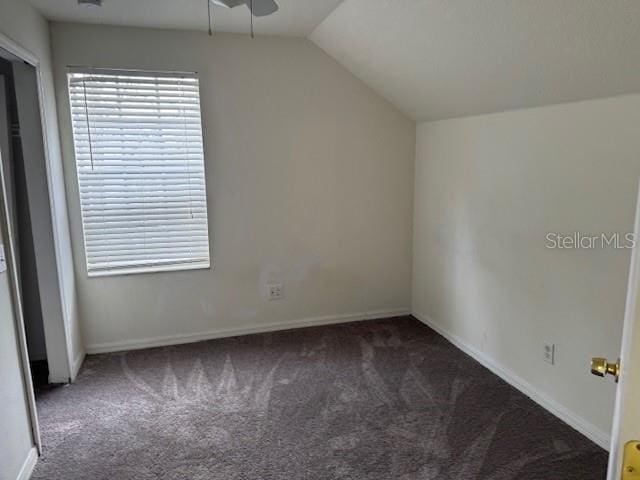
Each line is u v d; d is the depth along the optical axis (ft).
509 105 8.50
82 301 10.46
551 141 7.72
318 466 6.81
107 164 10.16
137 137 10.25
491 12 6.33
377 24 8.49
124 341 10.89
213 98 10.55
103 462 6.93
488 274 9.64
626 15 5.03
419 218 12.31
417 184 12.28
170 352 10.77
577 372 7.50
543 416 7.97
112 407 8.41
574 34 5.78
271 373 9.69
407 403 8.46
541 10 5.73
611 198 6.69
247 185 11.15
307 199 11.68
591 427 7.29
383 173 12.14
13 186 9.62
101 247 10.44
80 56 9.61
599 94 6.67
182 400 8.64
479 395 8.71
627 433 2.17
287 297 12.01
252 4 6.82
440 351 10.69
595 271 7.05
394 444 7.29
